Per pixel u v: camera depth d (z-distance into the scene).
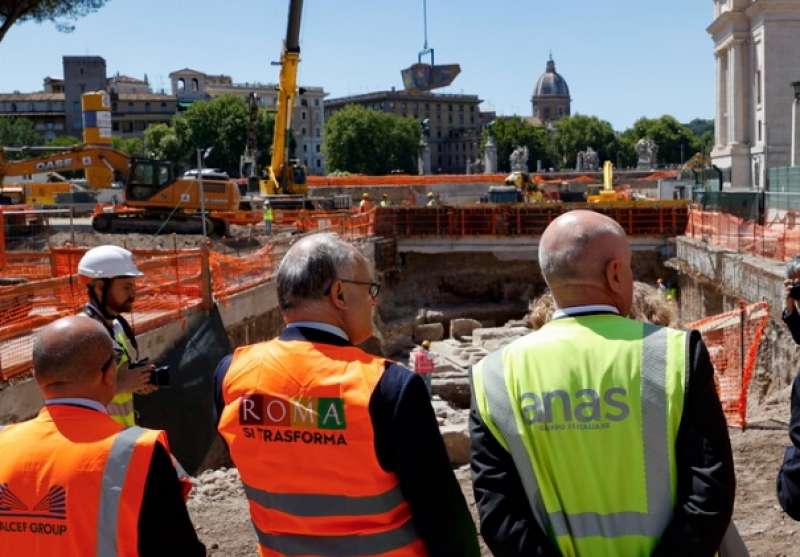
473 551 2.75
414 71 117.19
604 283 2.73
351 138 130.25
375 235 34.25
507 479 2.60
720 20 69.06
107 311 5.38
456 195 62.56
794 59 62.34
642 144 102.00
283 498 2.79
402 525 2.77
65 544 2.76
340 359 2.80
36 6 28.77
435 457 2.71
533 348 2.68
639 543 2.49
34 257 18.67
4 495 2.81
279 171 40.16
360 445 2.69
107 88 154.25
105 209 32.81
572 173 90.25
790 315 5.49
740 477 7.60
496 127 153.50
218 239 28.88
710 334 11.13
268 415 2.78
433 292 34.28
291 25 38.50
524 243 33.88
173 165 30.09
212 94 169.12
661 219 33.12
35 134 125.12
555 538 2.53
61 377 2.92
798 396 3.05
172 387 12.16
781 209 29.69
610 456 2.51
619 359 2.57
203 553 2.93
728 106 69.94
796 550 5.93
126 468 2.79
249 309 17.23
